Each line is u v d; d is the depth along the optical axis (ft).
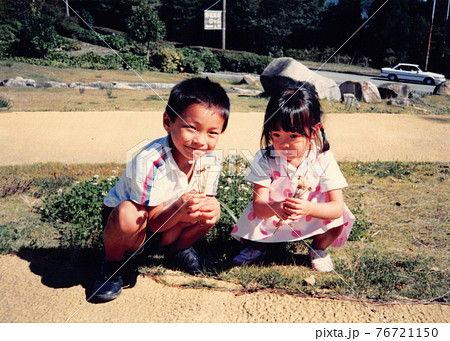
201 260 9.59
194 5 139.44
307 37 131.54
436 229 12.07
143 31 81.15
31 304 8.05
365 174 17.93
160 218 7.95
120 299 8.30
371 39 125.18
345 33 128.06
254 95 47.34
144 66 74.64
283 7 126.93
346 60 123.13
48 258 9.77
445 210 13.56
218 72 90.07
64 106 35.60
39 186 15.31
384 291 8.63
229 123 30.12
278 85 43.34
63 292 8.47
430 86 84.69
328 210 8.71
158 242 9.00
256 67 93.97
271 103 8.83
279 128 8.66
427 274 9.38
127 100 40.60
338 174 9.20
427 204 14.14
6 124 27.86
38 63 69.72
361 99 42.91
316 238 9.67
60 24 106.83
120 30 144.56
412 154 22.39
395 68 91.97
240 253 9.86
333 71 103.76
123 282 8.85
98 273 9.21
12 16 92.73
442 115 36.91
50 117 30.37
